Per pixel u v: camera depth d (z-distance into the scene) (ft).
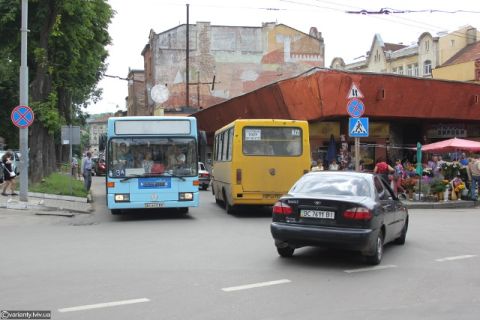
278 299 23.35
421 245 38.83
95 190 103.40
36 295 23.82
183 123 55.36
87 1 84.79
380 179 35.94
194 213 61.82
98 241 40.11
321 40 192.54
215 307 21.98
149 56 205.57
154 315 20.83
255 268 30.01
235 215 59.77
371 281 27.07
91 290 24.76
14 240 40.73
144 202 54.08
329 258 33.22
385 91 90.48
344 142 92.53
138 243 39.09
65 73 87.56
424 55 186.19
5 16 79.87
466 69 139.74
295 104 91.09
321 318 20.53
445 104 96.43
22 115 62.85
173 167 54.85
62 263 31.32
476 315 21.08
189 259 32.60
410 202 73.92
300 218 31.27
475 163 76.84
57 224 51.31
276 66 190.08
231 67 188.34
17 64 97.30
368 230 29.99
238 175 57.88
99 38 98.07
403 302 23.00
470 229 47.70
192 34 187.32
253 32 189.88
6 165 71.82
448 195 76.43
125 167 54.08
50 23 82.69
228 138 62.54
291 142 58.80
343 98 87.86
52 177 89.45
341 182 33.17
